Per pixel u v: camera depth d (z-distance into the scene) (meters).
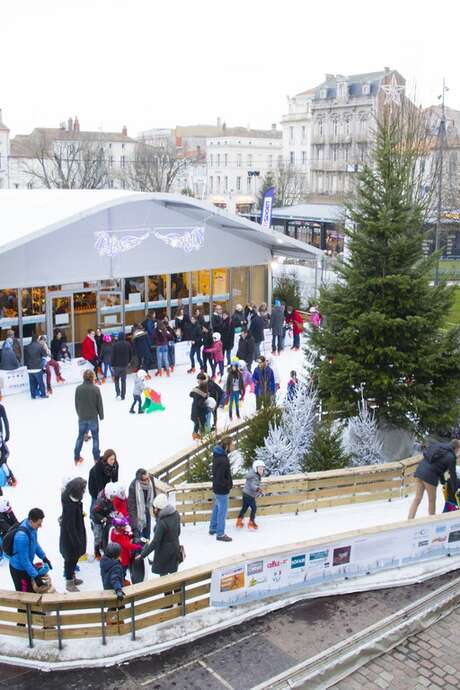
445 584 10.88
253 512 12.17
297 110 96.62
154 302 26.23
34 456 15.40
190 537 11.95
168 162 90.94
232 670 8.74
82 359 21.50
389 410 15.04
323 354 15.81
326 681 8.64
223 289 28.27
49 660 8.79
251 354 21.45
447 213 40.84
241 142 108.88
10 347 20.08
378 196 15.52
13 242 19.70
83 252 23.64
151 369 23.03
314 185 88.62
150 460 15.25
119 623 9.20
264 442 14.52
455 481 12.11
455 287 15.45
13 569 9.20
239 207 98.69
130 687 8.42
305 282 34.44
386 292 14.90
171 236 24.48
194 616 9.71
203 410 16.23
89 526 12.21
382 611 10.09
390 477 13.59
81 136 98.19
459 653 9.23
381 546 10.98
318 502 13.05
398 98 33.78
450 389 14.94
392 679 8.70
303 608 10.13
